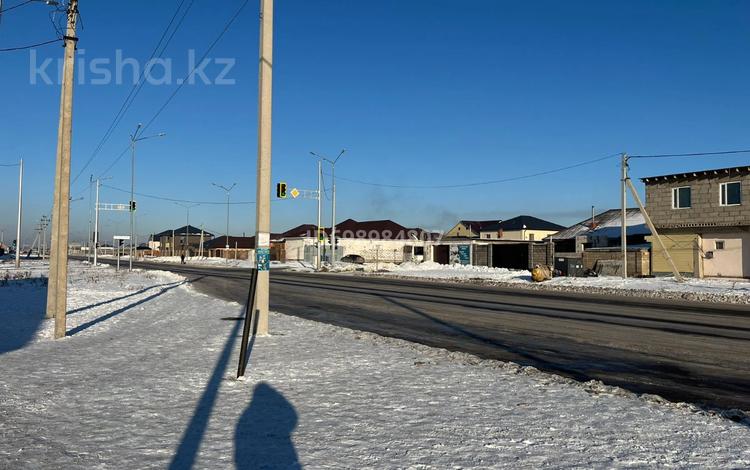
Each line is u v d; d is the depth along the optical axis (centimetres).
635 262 4156
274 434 600
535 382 832
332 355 1048
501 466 504
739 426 623
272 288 3148
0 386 815
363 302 2303
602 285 3262
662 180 3944
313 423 637
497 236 9019
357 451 545
